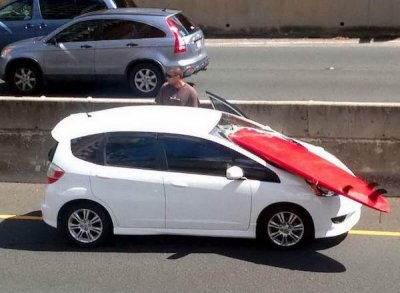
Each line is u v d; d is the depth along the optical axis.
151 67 14.29
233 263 7.30
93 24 14.38
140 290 6.69
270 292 6.60
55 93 15.28
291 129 9.72
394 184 9.42
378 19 23.22
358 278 6.89
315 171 7.46
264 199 7.44
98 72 14.53
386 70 17.05
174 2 24.52
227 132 7.80
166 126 7.69
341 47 20.86
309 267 7.18
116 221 7.68
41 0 16.58
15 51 14.76
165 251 7.65
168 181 7.52
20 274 7.10
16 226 8.52
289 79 16.22
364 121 9.45
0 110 10.11
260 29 24.14
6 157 10.19
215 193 7.48
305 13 23.69
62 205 7.70
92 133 7.74
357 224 8.37
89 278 6.98
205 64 15.27
